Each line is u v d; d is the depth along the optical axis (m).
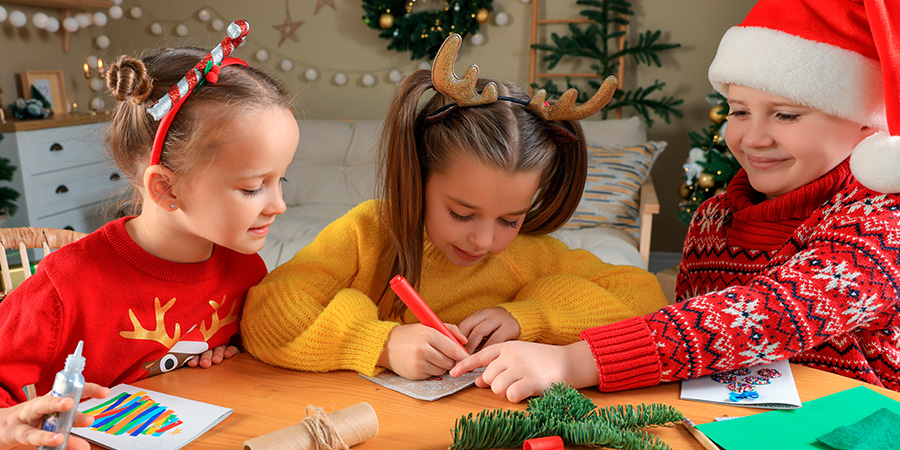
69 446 0.54
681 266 1.12
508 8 3.46
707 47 3.29
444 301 0.95
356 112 3.79
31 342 0.69
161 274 0.76
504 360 0.70
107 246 0.75
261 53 3.82
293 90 0.77
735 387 0.70
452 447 0.58
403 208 0.83
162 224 0.75
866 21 0.76
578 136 0.87
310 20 3.74
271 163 0.67
